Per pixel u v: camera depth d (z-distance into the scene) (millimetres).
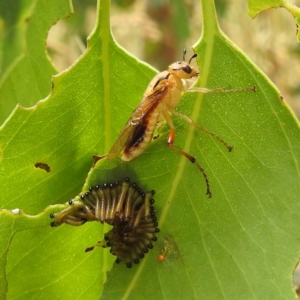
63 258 112
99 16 108
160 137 106
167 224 107
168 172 107
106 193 106
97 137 113
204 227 105
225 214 104
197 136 105
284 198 102
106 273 114
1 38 128
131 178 107
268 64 238
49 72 130
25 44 128
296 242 101
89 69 109
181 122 106
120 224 106
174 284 105
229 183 104
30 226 105
